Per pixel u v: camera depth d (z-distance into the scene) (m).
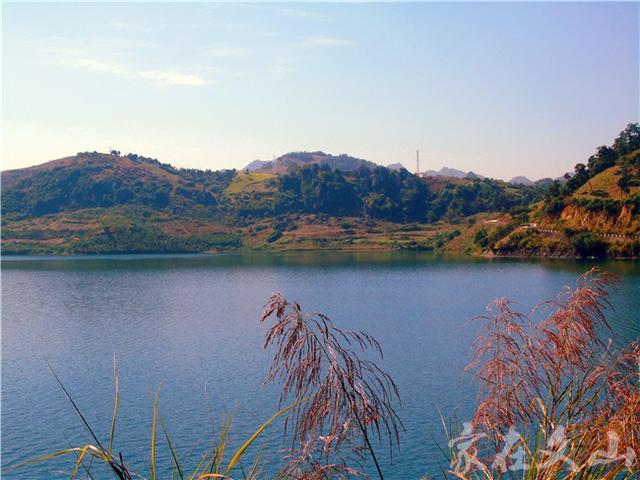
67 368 58.25
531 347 5.16
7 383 52.19
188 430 36.75
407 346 64.31
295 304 4.33
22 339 76.19
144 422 39.19
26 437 36.97
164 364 58.94
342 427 4.15
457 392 43.84
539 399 5.06
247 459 27.84
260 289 135.50
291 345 4.15
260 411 40.09
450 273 154.50
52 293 131.25
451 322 82.06
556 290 110.62
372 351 61.28
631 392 4.68
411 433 33.56
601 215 173.25
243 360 59.81
